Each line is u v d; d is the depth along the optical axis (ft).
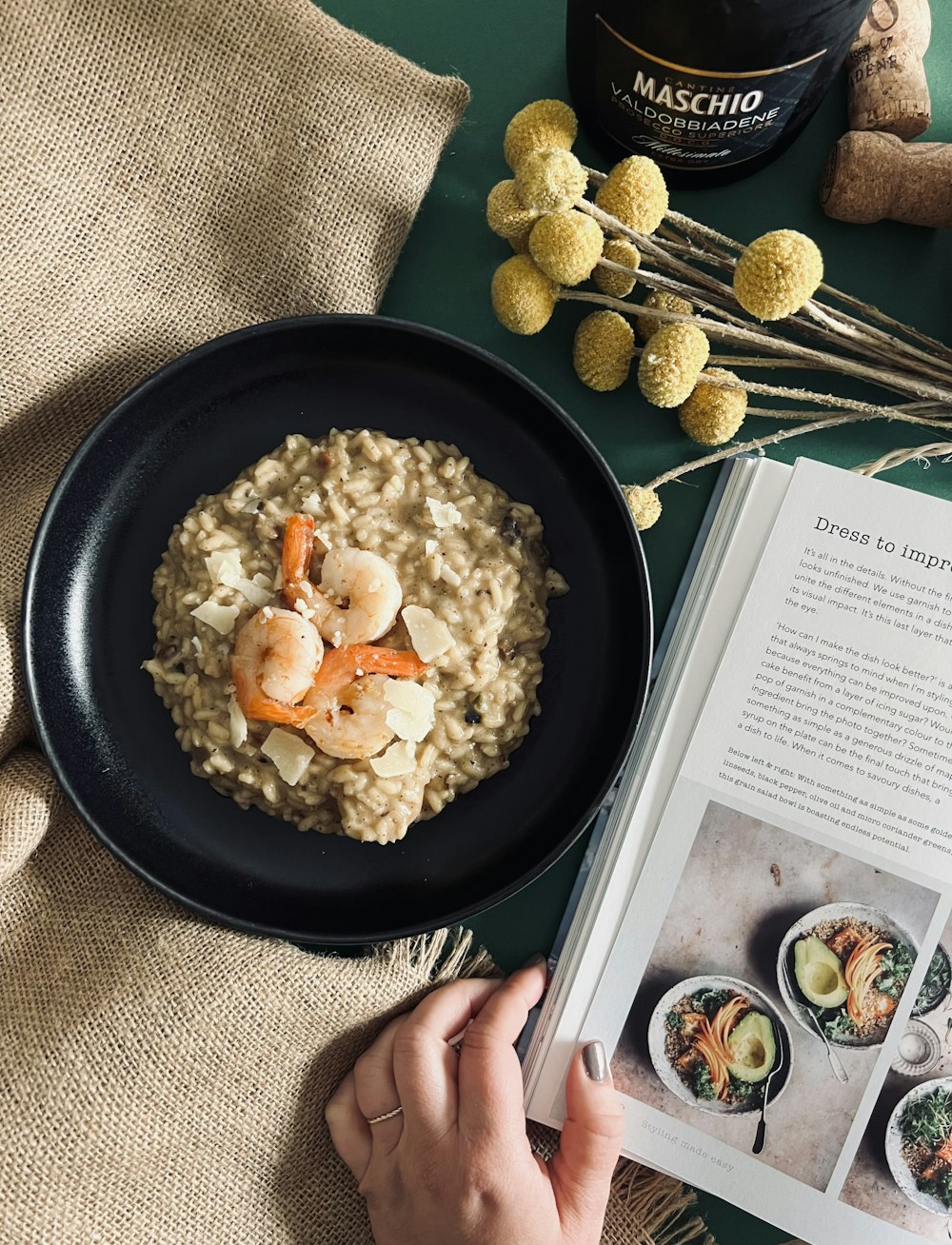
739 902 1.92
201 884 1.93
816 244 2.01
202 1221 1.84
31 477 1.99
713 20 1.60
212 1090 1.85
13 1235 1.76
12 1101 1.80
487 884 1.94
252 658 1.76
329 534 1.86
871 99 1.90
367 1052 1.91
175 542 1.92
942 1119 1.87
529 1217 1.79
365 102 1.88
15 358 1.90
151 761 1.96
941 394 1.83
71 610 1.94
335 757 1.82
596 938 1.93
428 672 1.83
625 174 1.79
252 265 1.94
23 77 1.84
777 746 1.93
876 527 1.91
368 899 1.95
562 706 1.95
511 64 2.02
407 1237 1.83
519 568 1.90
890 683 1.91
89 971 1.87
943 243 2.00
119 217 1.90
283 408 1.98
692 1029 1.91
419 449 1.92
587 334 1.90
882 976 1.89
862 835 1.90
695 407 1.90
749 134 1.79
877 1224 1.87
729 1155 1.90
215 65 1.86
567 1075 1.89
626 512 1.84
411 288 2.03
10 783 1.89
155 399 1.90
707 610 1.95
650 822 1.94
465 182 2.02
